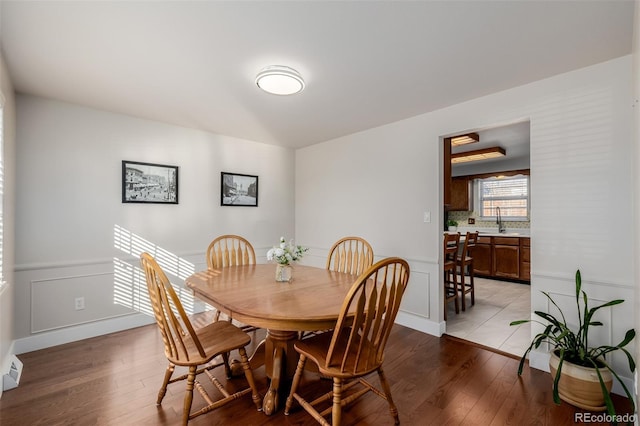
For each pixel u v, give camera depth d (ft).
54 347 8.38
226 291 6.12
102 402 5.95
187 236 11.22
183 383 6.66
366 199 11.55
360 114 9.75
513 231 18.72
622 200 6.25
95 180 9.20
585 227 6.70
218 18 5.01
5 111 6.63
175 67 6.67
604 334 6.43
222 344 5.72
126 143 9.80
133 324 9.89
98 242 9.25
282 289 6.28
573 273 6.85
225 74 7.00
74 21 5.06
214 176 12.00
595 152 6.57
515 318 10.98
